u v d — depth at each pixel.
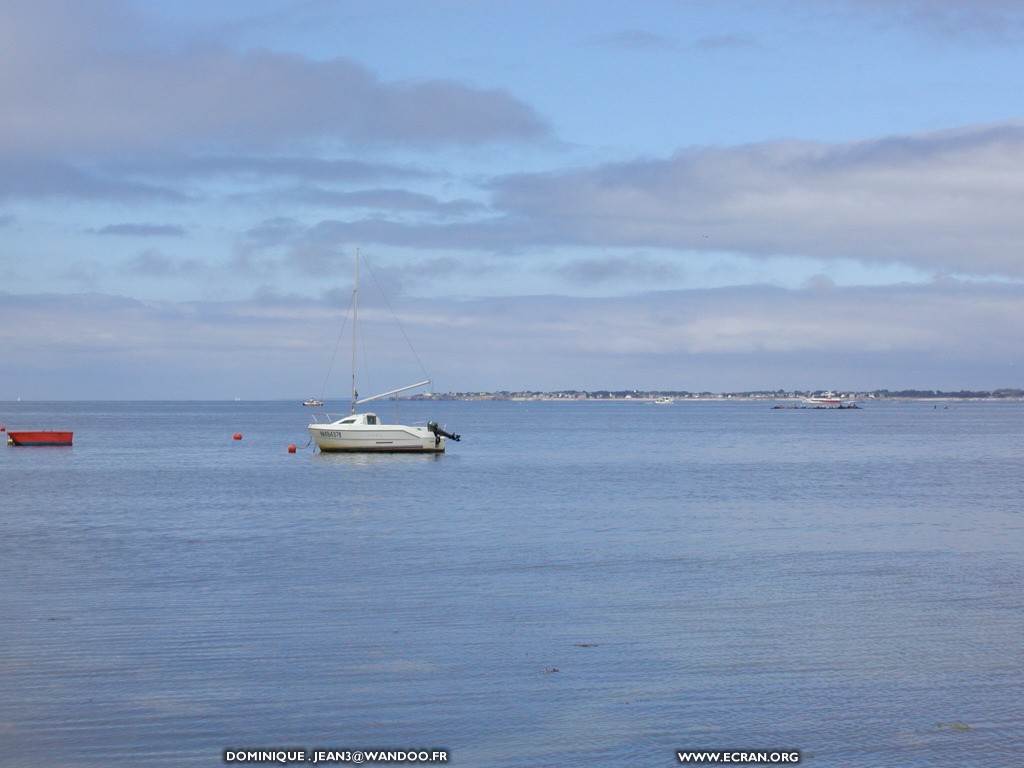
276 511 46.62
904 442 128.00
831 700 18.17
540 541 36.66
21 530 39.69
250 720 16.95
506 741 16.27
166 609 24.67
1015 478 68.12
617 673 19.55
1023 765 15.57
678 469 76.12
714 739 16.41
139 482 62.78
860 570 30.58
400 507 48.38
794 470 75.62
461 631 22.59
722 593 26.94
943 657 20.77
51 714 17.11
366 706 17.67
